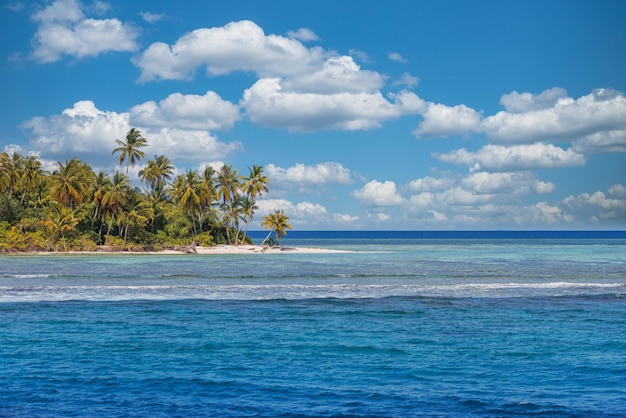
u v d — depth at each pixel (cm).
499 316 2722
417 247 13000
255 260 7125
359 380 1631
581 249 11569
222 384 1586
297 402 1437
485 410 1380
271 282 4175
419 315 2742
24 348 2002
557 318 2667
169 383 1594
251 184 10119
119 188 8688
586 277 4719
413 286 3909
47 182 9544
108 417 1321
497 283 4141
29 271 5041
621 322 2566
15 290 3538
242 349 2008
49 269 5300
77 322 2500
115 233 9375
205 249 9269
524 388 1559
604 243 16812
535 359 1877
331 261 6975
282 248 10050
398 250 10925
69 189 8488
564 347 2055
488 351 1991
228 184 10112
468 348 2036
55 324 2452
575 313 2811
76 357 1880
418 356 1916
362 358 1888
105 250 8488
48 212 8762
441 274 4953
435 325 2484
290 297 3341
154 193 10112
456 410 1380
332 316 2703
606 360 1862
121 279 4322
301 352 1969
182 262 6606
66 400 1441
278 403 1428
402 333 2302
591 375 1686
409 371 1730
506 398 1471
